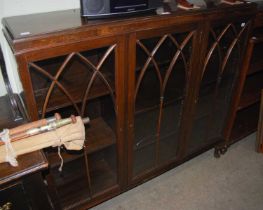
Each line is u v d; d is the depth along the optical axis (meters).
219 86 1.59
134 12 1.05
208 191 1.63
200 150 1.74
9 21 1.01
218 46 1.35
